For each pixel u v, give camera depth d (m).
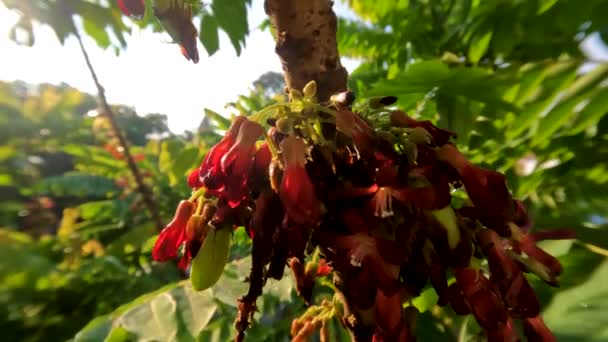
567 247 0.13
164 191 0.52
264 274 0.12
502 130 0.22
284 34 0.12
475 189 0.10
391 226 0.10
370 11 0.35
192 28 0.13
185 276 0.39
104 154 0.48
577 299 0.11
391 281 0.09
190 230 0.12
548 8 0.19
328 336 0.14
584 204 0.20
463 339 0.14
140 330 0.16
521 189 0.22
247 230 0.11
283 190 0.10
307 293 0.13
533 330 0.11
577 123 0.17
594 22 0.18
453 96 0.20
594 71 0.16
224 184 0.10
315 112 0.10
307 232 0.10
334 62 0.12
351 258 0.09
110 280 0.35
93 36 0.24
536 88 0.18
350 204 0.10
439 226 0.10
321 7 0.12
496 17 0.21
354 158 0.10
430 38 0.32
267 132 0.11
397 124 0.11
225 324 0.18
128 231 0.50
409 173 0.10
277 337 0.19
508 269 0.10
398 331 0.10
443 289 0.10
